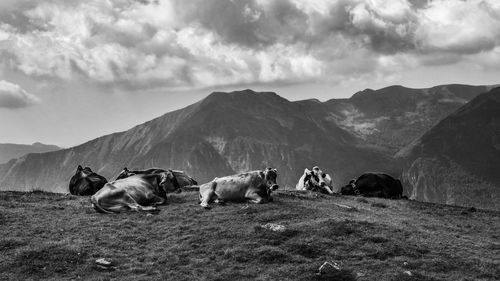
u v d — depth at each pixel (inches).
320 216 924.6
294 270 727.1
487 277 731.4
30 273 698.8
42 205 1006.4
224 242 804.6
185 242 811.4
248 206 971.3
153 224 889.5
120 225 879.7
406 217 1037.8
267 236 820.6
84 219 910.4
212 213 944.3
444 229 973.8
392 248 797.9
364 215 994.7
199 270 724.7
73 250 756.6
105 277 692.7
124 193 973.8
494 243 890.7
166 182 1155.3
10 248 769.6
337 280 705.6
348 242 812.0
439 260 769.6
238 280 698.2
